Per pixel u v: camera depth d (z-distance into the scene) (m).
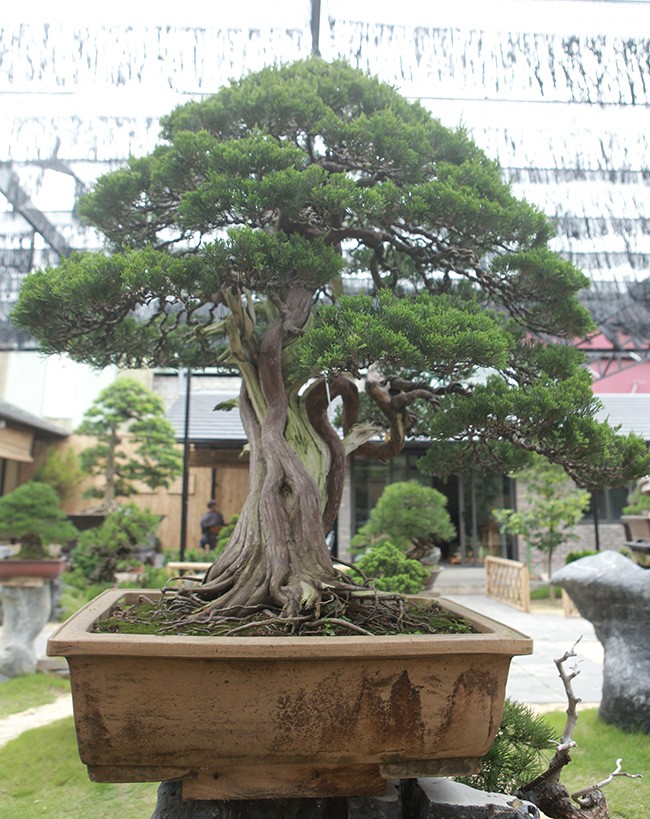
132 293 1.72
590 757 2.83
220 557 1.94
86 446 12.49
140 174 2.12
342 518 9.84
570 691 1.57
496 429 1.90
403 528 5.81
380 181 2.19
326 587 1.72
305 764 1.39
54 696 4.04
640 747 2.95
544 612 7.65
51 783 2.70
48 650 1.27
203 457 9.65
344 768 1.47
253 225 1.81
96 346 2.24
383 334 1.54
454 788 1.66
